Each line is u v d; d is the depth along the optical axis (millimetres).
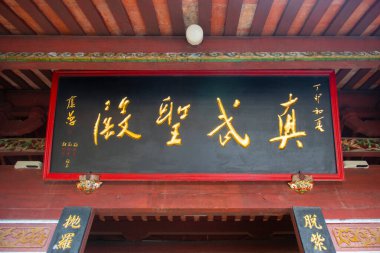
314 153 7188
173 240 10883
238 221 10438
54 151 7273
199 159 7160
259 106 7414
